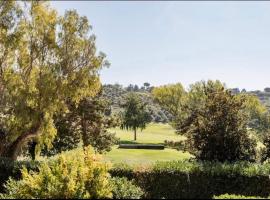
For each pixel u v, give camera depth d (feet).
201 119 69.87
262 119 227.40
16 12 92.94
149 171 63.10
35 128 95.45
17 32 91.15
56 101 93.71
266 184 59.31
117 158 130.11
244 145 68.49
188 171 61.77
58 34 96.99
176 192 61.82
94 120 119.44
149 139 251.60
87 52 98.48
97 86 100.89
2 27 91.91
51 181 42.45
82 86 99.25
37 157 122.21
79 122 119.96
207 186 60.70
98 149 121.49
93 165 45.55
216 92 71.82
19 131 93.81
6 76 91.40
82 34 98.02
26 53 94.94
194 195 60.95
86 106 118.11
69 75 96.99
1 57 92.68
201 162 65.00
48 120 94.43
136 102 250.37
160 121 459.32
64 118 114.01
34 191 42.29
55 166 45.34
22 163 70.69
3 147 95.86
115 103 457.27
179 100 297.33
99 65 99.14
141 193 45.39
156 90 311.06
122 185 44.86
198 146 69.26
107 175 45.88
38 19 94.22
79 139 119.75
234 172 60.18
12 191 45.83
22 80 94.43
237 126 68.69
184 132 73.77
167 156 144.46
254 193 59.36
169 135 302.04
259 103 244.01
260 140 71.31
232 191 59.98
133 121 246.27
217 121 68.80
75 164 44.68
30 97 90.33
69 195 41.11
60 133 113.29
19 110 89.81
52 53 95.91
